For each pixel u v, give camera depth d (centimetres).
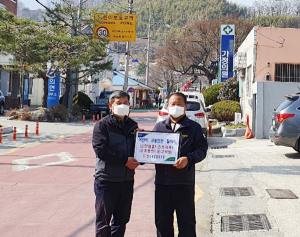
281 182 825
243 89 2145
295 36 1775
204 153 447
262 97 1591
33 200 727
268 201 689
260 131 1599
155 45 11062
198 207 692
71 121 2664
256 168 984
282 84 1588
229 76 3170
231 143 1521
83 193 780
